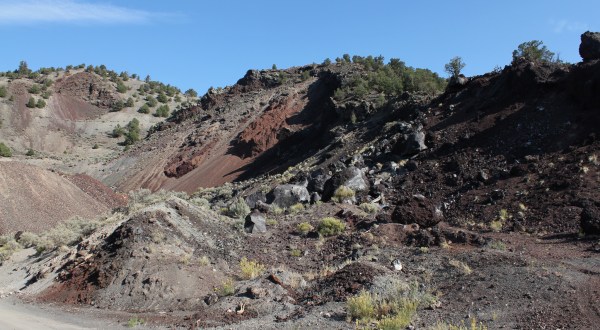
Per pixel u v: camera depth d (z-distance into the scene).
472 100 36.34
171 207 19.78
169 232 17.44
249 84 99.19
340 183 28.44
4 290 16.98
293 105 78.81
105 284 14.80
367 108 53.34
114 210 28.38
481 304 10.69
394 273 13.60
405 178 29.30
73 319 12.38
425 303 11.03
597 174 21.80
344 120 55.91
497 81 35.75
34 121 118.81
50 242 21.92
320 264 17.11
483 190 24.69
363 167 32.81
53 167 85.88
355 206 25.86
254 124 75.62
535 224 19.58
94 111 138.25
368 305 10.84
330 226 20.95
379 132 41.03
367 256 16.14
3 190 35.38
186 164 73.62
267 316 11.61
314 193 28.33
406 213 20.17
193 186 67.06
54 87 142.75
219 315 11.86
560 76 31.34
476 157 28.39
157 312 12.82
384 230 19.05
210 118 90.44
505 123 30.33
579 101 28.09
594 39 31.08
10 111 119.19
